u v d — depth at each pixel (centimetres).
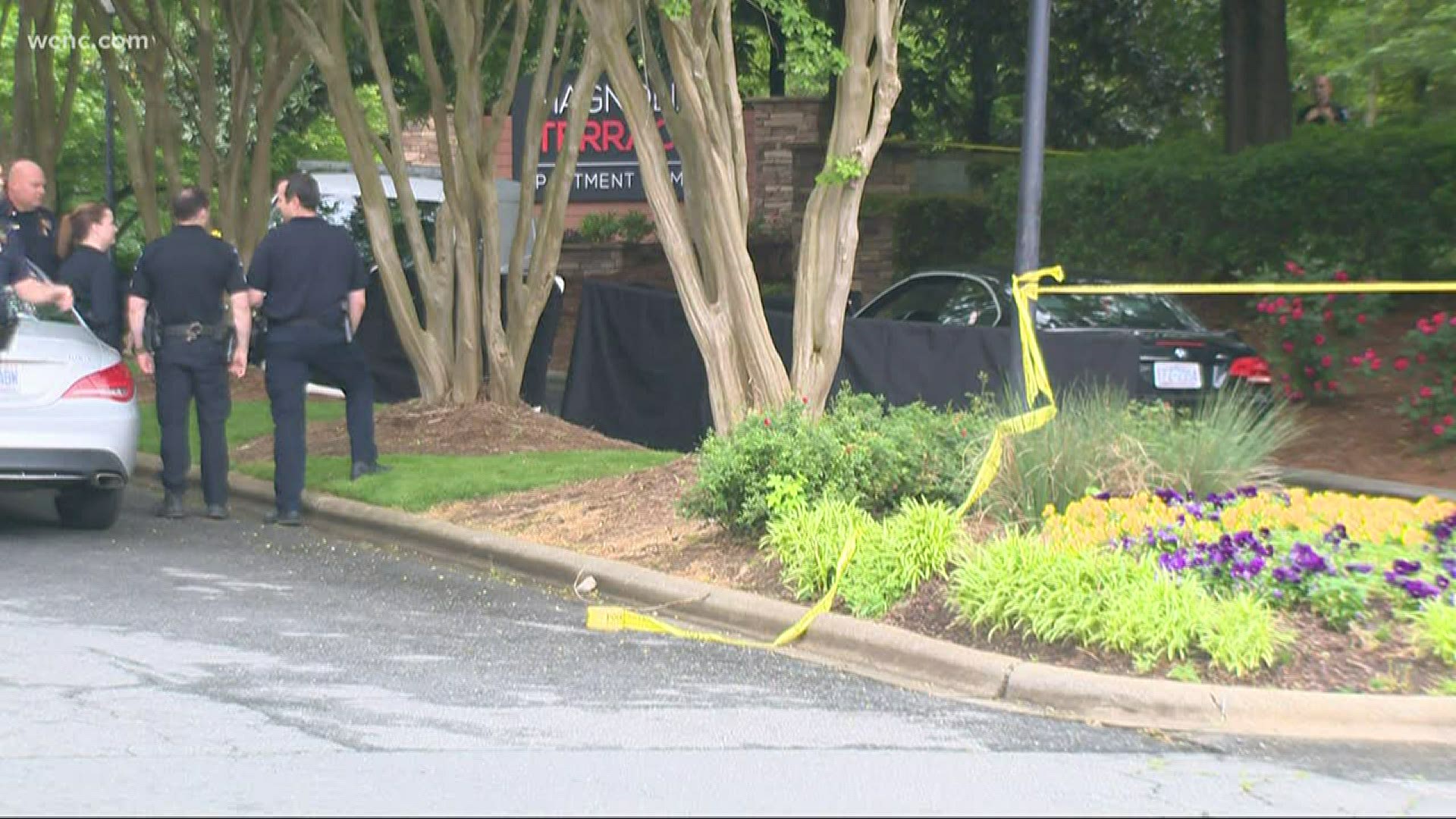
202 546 2273
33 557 2155
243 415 3303
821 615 1788
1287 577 1688
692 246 2522
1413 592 1656
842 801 1243
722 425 2425
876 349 2792
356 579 2078
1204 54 6038
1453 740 1483
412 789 1259
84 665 1623
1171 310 2952
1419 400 2870
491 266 3072
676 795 1253
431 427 2984
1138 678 1560
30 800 1225
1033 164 2202
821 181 2356
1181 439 2150
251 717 1459
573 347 3278
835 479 2042
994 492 2077
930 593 1800
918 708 1547
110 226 2667
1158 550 1803
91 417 2238
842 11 4622
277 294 2455
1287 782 1331
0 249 2347
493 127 3077
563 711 1496
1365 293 3153
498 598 1986
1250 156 4022
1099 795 1275
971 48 5772
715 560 2036
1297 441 2969
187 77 5994
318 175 4828
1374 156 3819
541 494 2453
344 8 3853
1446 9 4084
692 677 1636
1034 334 2173
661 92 2491
